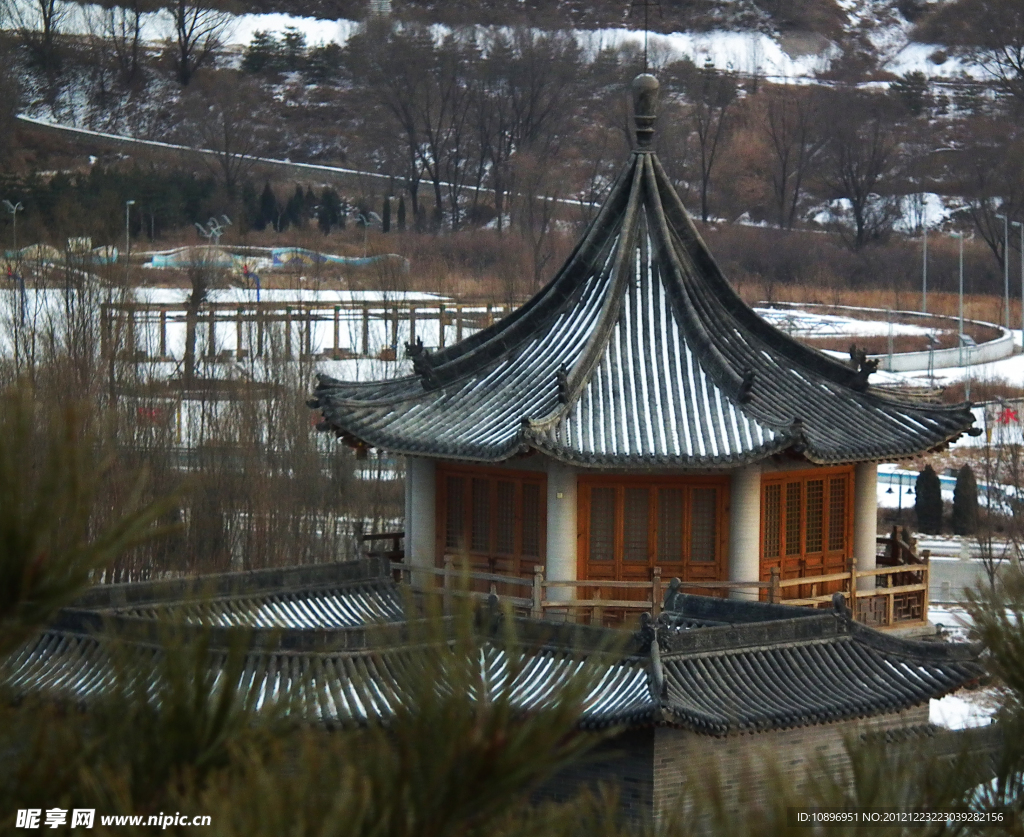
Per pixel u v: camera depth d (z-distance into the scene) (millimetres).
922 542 100375
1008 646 13766
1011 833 12383
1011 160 196250
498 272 160750
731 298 53750
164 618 11000
